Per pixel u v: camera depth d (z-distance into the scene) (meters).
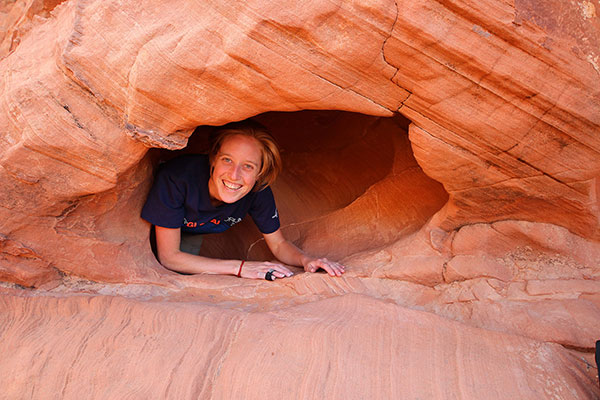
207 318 2.09
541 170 1.95
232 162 2.37
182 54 1.70
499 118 1.78
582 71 1.65
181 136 2.01
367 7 1.54
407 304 2.30
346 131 3.63
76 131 1.95
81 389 1.88
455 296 2.26
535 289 2.14
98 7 1.80
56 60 1.93
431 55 1.65
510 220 2.24
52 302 2.24
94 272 2.41
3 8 4.27
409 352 1.88
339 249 2.95
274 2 1.56
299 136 3.85
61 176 2.07
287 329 2.00
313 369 1.82
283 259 2.89
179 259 2.64
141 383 1.86
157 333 2.05
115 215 2.36
